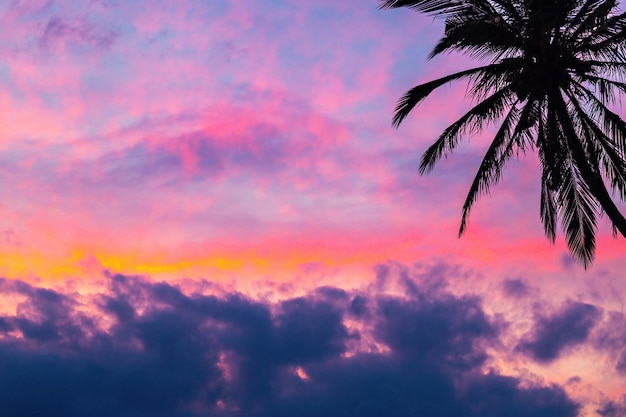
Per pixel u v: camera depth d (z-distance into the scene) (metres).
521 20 13.79
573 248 15.93
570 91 14.56
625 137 14.70
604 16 13.13
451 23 14.42
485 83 15.12
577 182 15.31
